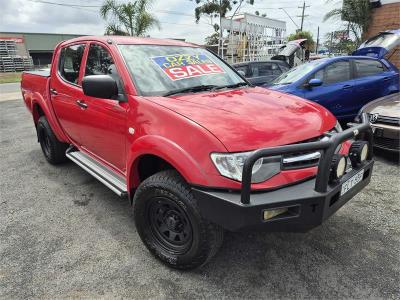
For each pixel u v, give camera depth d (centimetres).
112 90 270
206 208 210
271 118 239
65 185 419
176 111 239
